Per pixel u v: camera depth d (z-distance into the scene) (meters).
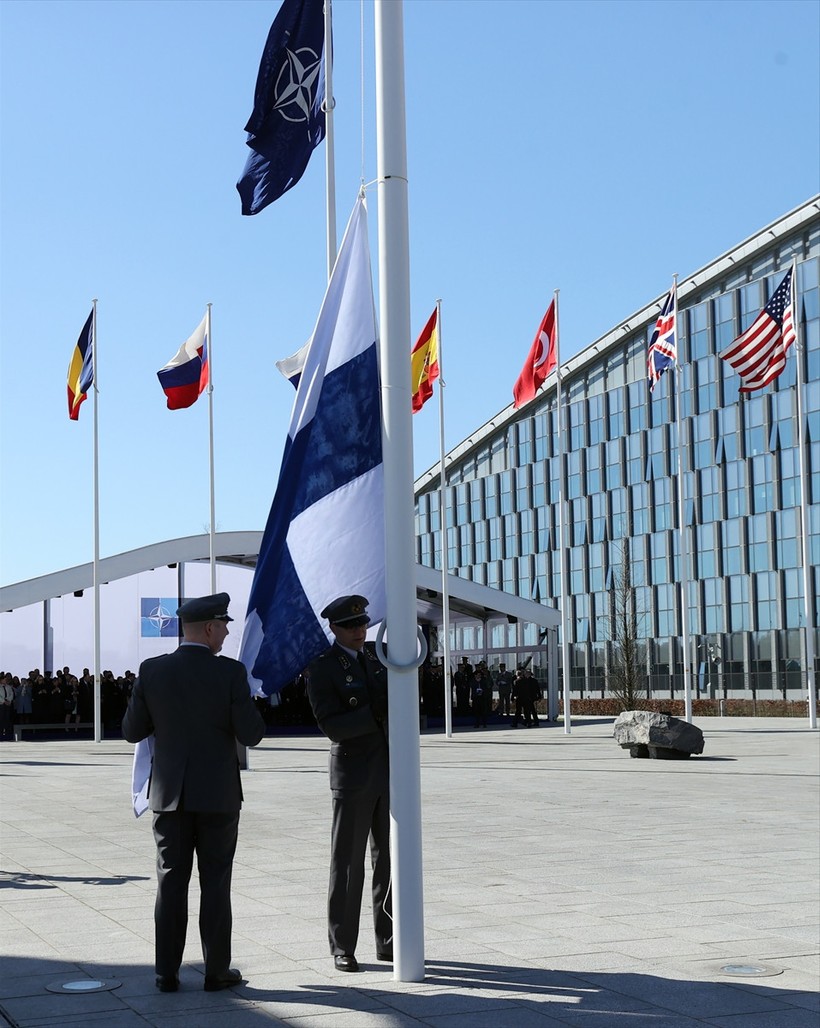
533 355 30.23
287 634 7.24
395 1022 5.65
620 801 16.23
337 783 6.84
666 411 70.81
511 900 8.87
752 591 64.00
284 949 7.25
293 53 14.34
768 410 63.31
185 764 6.39
